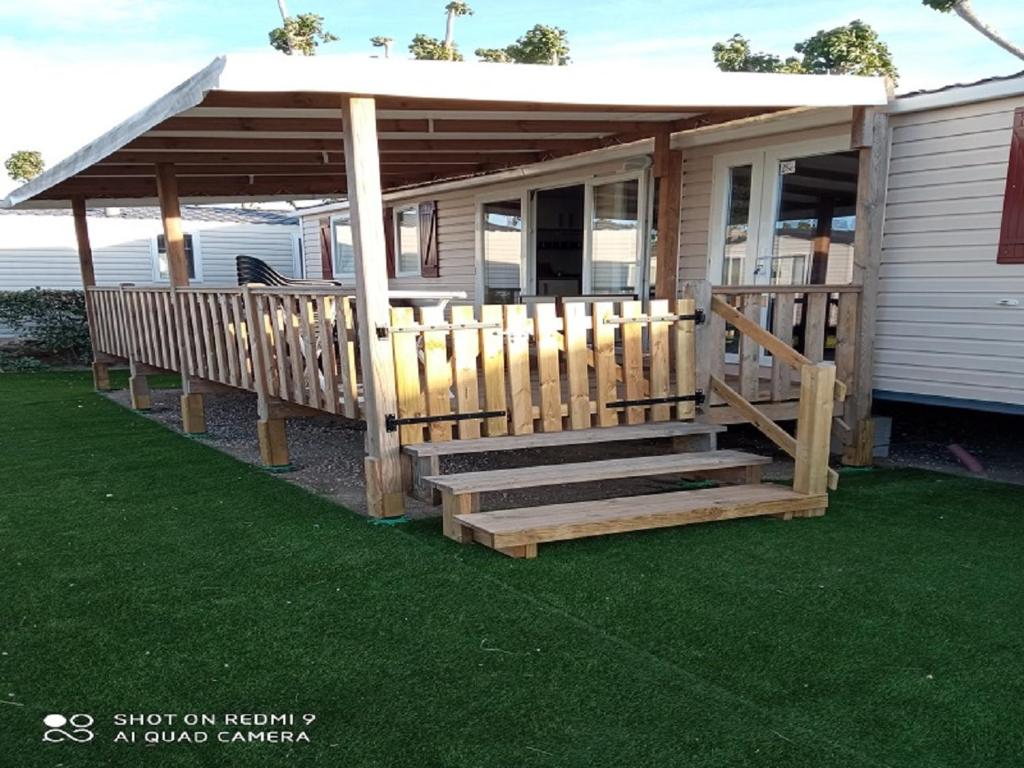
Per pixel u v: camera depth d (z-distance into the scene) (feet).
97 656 8.80
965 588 10.72
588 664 8.55
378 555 11.95
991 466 18.60
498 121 19.65
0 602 10.28
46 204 33.71
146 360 26.14
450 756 6.94
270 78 11.79
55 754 7.01
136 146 19.13
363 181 13.07
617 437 14.78
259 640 9.16
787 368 17.71
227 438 22.03
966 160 17.12
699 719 7.50
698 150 23.73
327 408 15.79
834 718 7.53
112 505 14.78
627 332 15.71
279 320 17.01
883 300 18.94
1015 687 8.11
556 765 6.80
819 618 9.73
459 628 9.43
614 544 12.46
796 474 14.17
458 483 12.81
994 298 16.98
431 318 13.98
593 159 26.73
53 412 26.76
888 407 23.66
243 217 57.31
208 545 12.45
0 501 15.10
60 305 43.88
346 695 7.96
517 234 32.78
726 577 11.06
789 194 21.53
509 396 14.83
